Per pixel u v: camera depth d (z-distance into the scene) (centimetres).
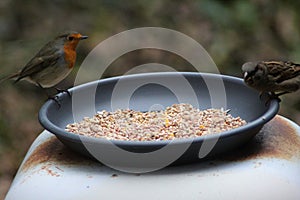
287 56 1193
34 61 659
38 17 1209
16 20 1200
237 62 1176
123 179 458
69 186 462
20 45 1061
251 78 555
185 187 446
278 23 1247
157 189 447
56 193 461
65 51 666
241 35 1217
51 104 548
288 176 470
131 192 448
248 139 494
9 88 1096
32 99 1095
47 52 661
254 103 561
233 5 1258
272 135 525
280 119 566
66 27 1188
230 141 464
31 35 1157
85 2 1235
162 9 1233
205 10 1230
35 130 1037
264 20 1251
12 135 1021
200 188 446
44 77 666
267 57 1187
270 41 1220
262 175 460
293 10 1275
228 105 578
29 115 1062
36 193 469
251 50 1195
